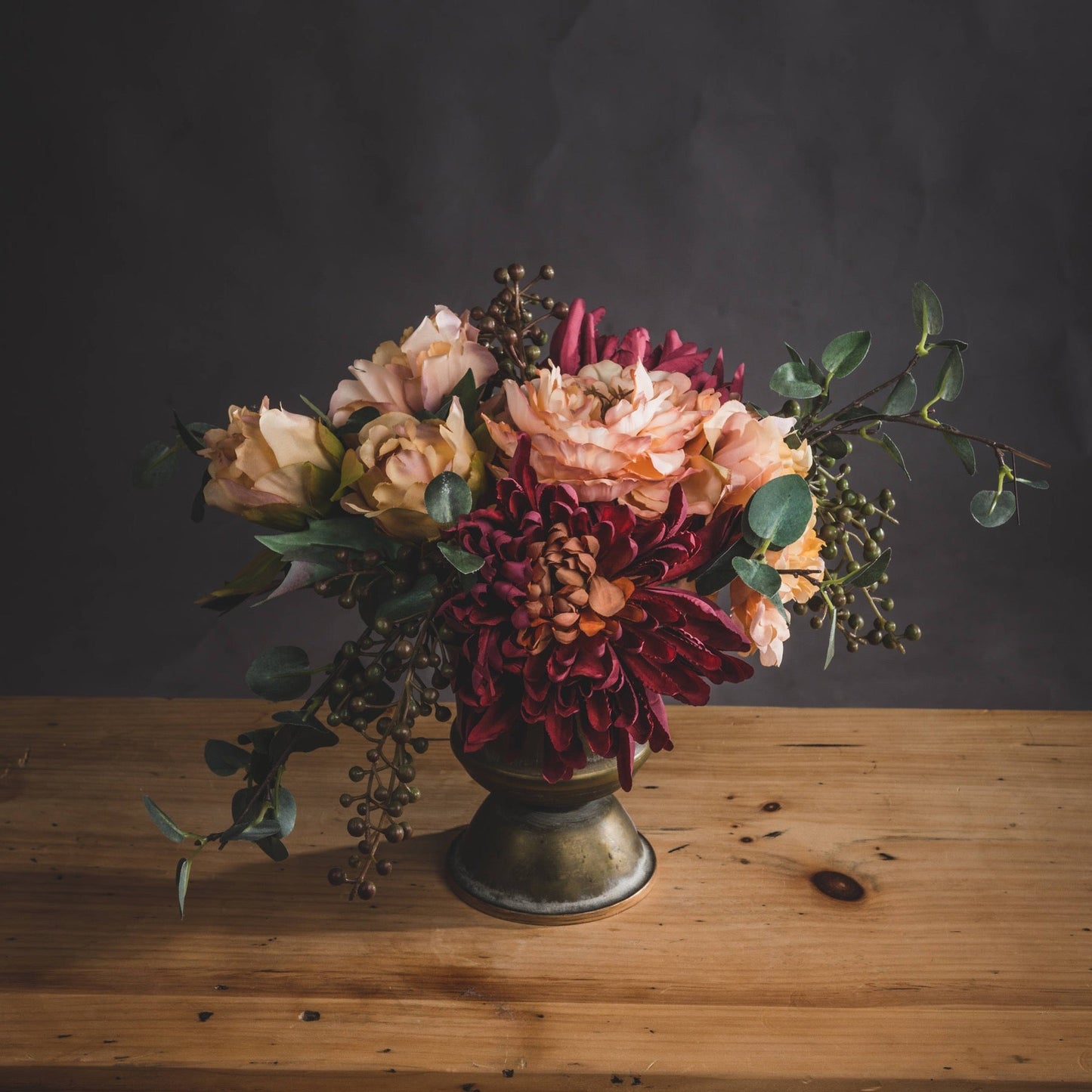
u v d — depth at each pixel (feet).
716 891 3.40
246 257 6.91
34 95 6.66
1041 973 3.17
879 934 3.27
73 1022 3.04
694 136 6.72
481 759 3.28
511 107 6.67
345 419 3.15
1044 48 6.60
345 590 3.07
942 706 7.54
